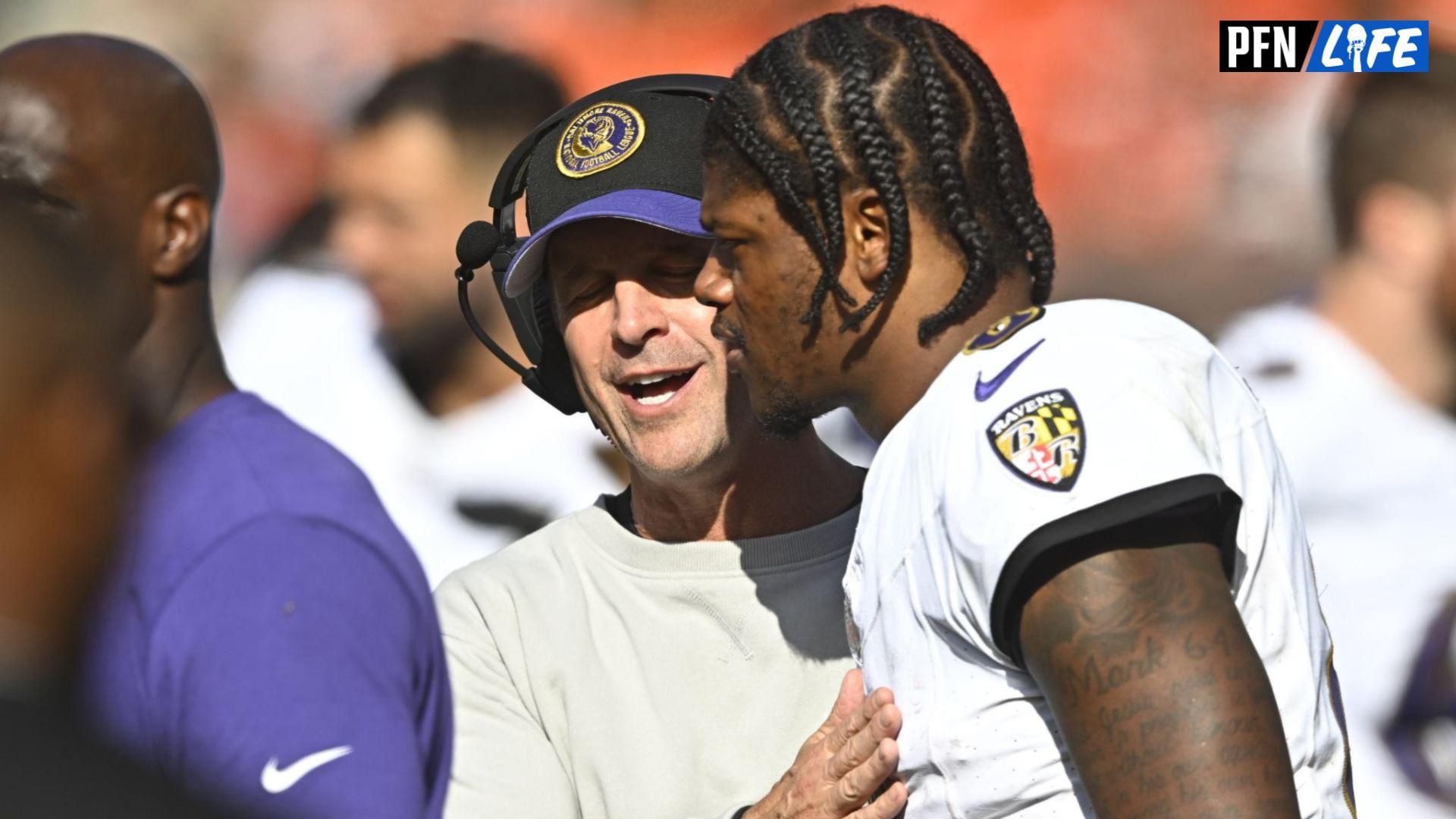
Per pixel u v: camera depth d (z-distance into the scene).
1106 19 17.98
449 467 15.43
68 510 4.38
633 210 7.32
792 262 5.83
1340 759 5.64
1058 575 4.95
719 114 5.98
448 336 15.53
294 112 18.42
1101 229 18.09
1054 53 18.17
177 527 4.84
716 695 7.53
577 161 7.66
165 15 18.94
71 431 4.40
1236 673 4.84
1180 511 4.97
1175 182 17.84
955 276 5.75
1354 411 15.32
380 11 18.69
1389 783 14.25
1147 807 4.79
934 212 5.70
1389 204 15.82
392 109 15.93
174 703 4.67
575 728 7.59
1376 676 14.56
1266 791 4.75
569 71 18.83
